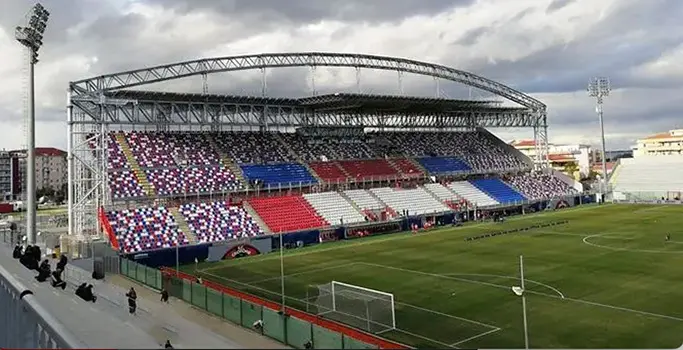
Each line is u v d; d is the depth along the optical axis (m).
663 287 41.06
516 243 64.75
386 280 47.16
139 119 76.94
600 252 56.72
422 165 107.25
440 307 37.69
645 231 70.88
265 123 91.62
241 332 31.39
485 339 30.75
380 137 112.75
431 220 86.38
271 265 57.22
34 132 48.56
